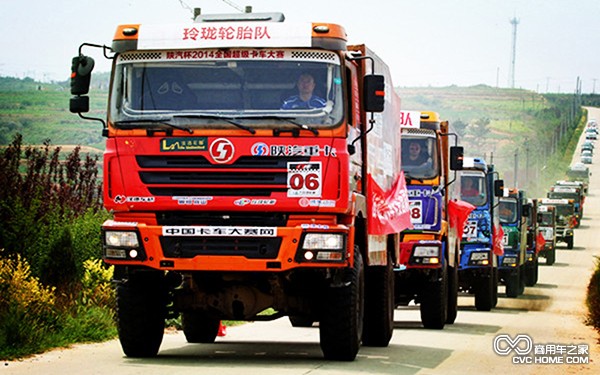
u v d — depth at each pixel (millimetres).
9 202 36250
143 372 23594
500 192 61281
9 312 28281
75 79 26344
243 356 28578
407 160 44312
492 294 61281
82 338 30812
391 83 34219
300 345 33562
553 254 121438
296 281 27000
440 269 43219
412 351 31969
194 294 27328
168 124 25531
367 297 32781
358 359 27984
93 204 42594
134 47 26281
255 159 25344
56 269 34250
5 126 152875
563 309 61750
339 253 25062
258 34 26000
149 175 25703
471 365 28766
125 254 25578
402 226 34750
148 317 26938
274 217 25375
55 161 41094
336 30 25891
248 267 25156
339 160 25266
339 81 25750
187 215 25609
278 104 25672
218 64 26031
